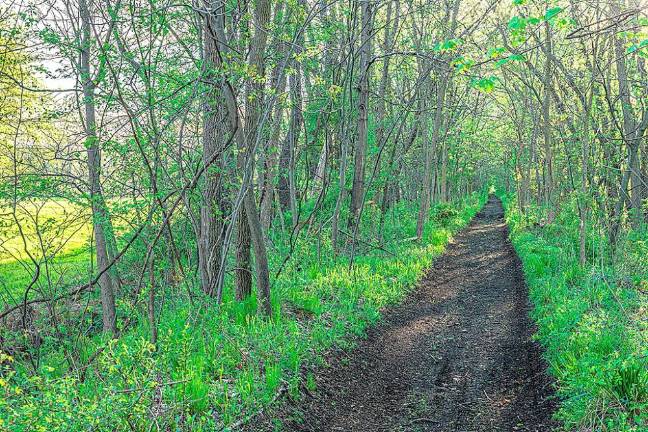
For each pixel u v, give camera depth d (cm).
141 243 884
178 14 742
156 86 708
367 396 715
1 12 764
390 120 1950
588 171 1308
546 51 1234
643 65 1246
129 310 718
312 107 1342
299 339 775
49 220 688
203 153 817
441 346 934
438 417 658
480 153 3734
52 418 373
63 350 662
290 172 1385
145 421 440
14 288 889
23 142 800
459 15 1931
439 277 1520
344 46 1251
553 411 611
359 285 1135
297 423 583
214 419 525
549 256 1435
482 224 3309
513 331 989
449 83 2286
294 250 1320
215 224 928
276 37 844
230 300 907
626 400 530
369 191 1758
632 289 981
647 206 1309
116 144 669
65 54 714
